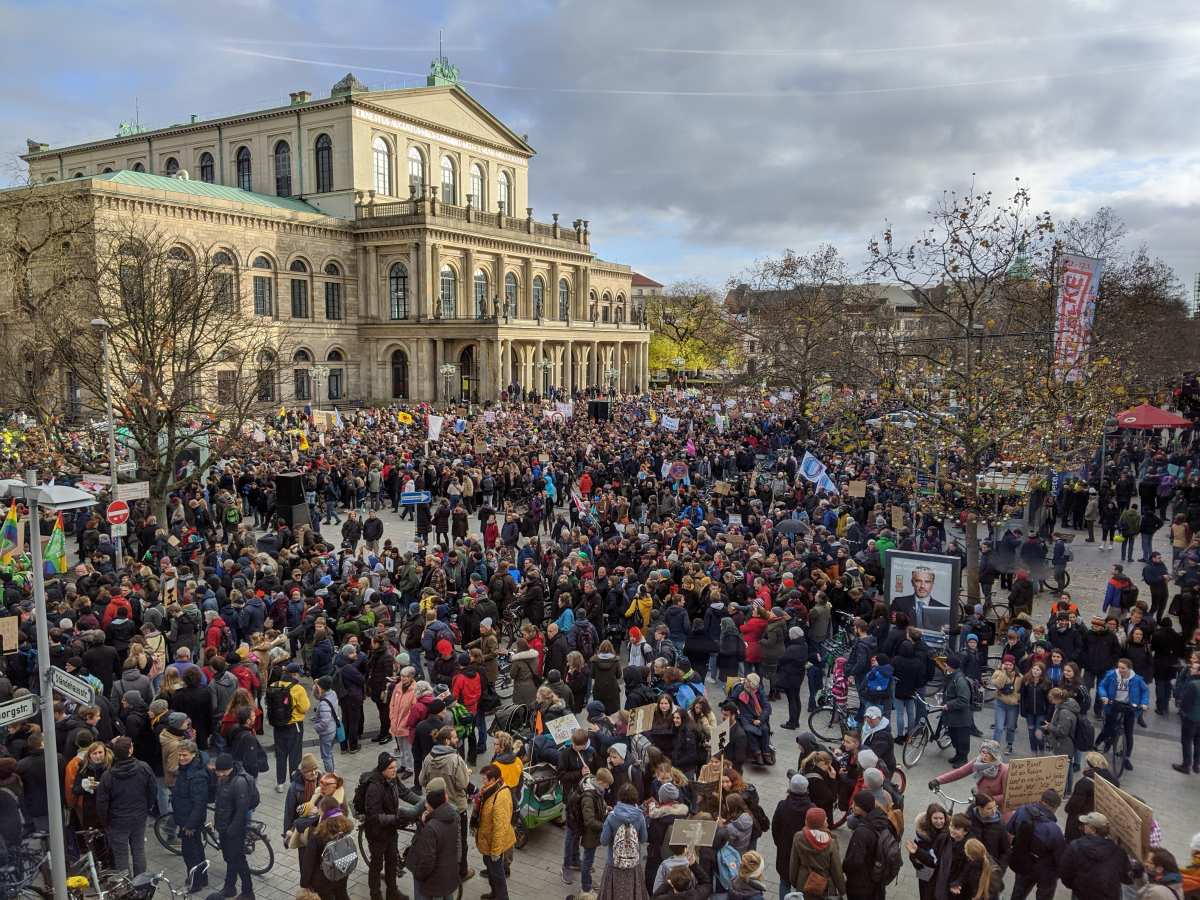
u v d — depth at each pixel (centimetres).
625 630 2052
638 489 3419
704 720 1341
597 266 10281
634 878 983
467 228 7806
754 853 930
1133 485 3134
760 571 2078
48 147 9706
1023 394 2312
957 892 980
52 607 1827
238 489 3447
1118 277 5491
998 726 1577
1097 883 986
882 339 4416
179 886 1183
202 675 1438
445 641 1609
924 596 1880
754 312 7300
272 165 8225
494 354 7338
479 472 3681
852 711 1683
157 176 6775
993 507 2695
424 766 1180
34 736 1202
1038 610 2417
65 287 3344
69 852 1188
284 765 1453
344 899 1041
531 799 1277
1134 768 1535
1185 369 7575
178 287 3028
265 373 3378
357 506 3706
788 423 5719
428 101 8550
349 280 7656
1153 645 1756
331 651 1683
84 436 3197
